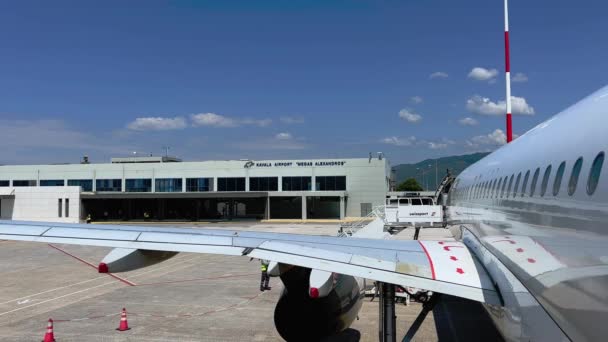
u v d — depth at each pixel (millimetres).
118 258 8844
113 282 22797
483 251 9102
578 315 4887
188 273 25531
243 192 69312
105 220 75375
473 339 13031
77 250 36188
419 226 22703
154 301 18484
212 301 18438
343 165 72000
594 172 4527
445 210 22359
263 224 63906
